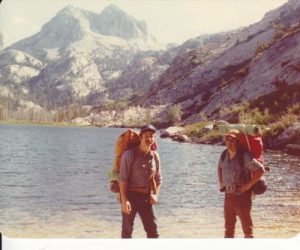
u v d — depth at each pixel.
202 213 11.67
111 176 6.14
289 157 26.88
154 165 6.01
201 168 26.12
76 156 40.12
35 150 48.19
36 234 9.17
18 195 15.82
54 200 14.50
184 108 132.62
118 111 196.38
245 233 6.14
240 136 6.15
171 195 15.30
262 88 77.12
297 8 155.50
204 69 151.62
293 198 13.05
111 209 12.62
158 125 123.81
